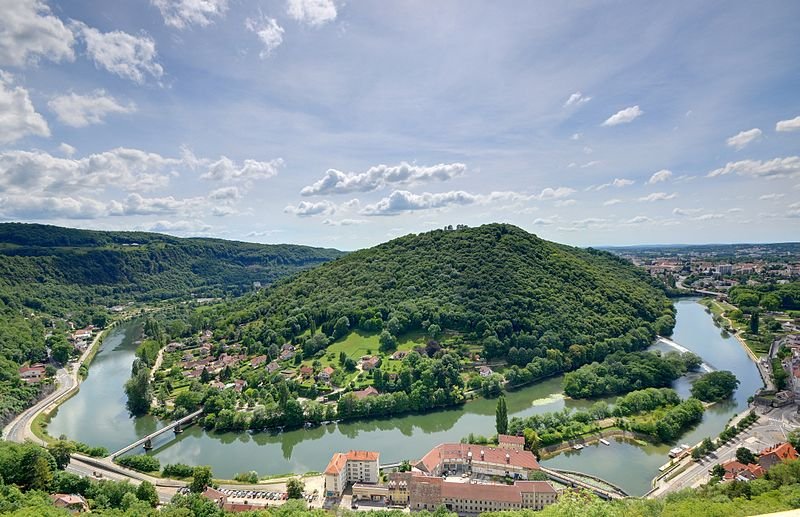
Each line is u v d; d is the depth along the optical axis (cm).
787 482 14475
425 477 16588
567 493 14425
